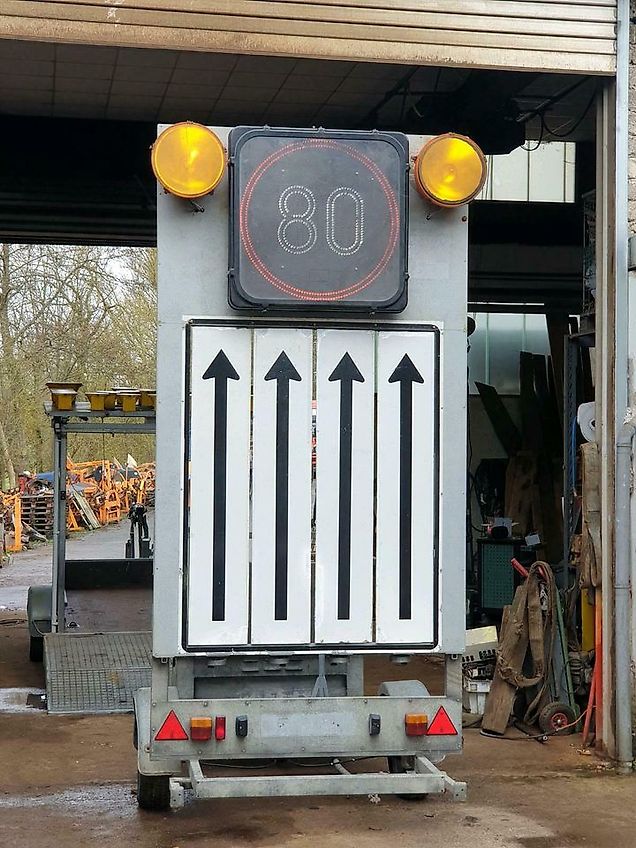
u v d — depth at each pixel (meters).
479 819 6.09
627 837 5.80
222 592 5.07
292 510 5.12
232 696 5.39
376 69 8.78
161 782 6.13
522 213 12.92
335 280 5.07
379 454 5.18
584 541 7.87
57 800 6.41
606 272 7.61
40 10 6.75
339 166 5.07
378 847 5.55
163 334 5.08
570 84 9.29
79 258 35.00
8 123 10.48
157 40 6.85
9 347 34.97
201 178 4.97
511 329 15.09
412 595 5.17
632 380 7.46
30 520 30.72
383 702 5.18
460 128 9.44
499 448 14.23
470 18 7.24
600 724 7.61
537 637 8.28
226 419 5.10
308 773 6.09
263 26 6.97
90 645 9.52
